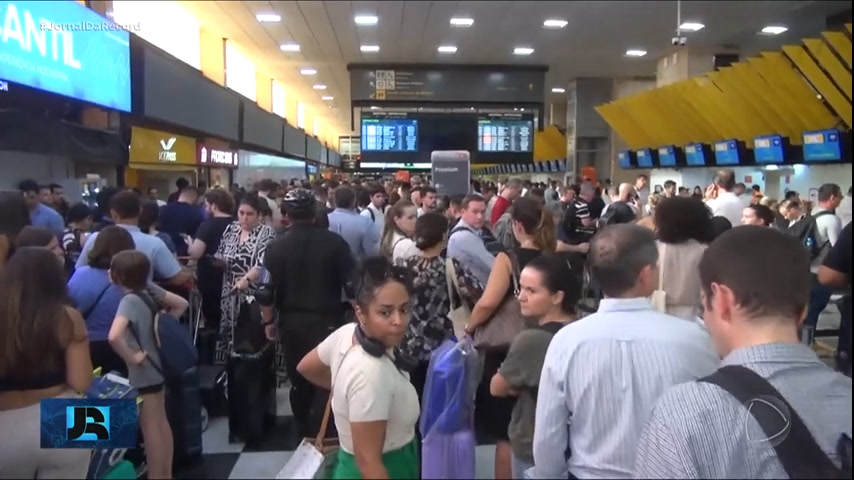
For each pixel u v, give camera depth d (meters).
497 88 14.45
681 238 2.63
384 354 1.73
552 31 11.19
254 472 1.61
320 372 2.03
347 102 24.12
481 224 3.42
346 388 1.66
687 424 1.18
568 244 5.09
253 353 3.22
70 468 1.87
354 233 4.95
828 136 7.62
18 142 4.84
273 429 3.12
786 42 12.13
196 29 11.60
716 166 10.76
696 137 11.31
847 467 1.12
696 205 2.68
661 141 12.53
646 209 8.41
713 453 1.16
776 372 1.19
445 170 9.34
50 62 5.13
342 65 15.27
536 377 1.80
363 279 1.82
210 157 10.36
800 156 8.62
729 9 9.61
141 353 2.67
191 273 4.26
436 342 2.90
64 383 2.11
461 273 3.04
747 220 4.39
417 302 2.96
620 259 1.60
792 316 1.23
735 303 1.24
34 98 5.27
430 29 11.09
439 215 3.18
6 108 4.81
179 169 8.73
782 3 9.24
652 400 1.48
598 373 1.53
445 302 3.01
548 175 22.08
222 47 12.52
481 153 14.23
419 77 14.32
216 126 10.98
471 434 1.20
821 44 7.23
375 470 1.42
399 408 1.69
